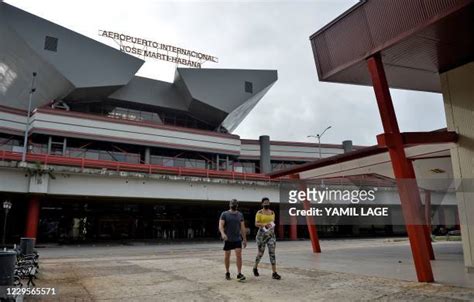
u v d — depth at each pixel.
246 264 11.52
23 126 41.75
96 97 50.56
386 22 8.52
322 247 22.78
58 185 27.58
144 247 26.72
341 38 9.85
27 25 43.41
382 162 13.38
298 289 7.13
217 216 46.97
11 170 25.91
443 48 9.14
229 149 53.81
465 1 6.84
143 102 54.97
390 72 10.98
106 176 29.28
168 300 6.22
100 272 9.90
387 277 8.61
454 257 13.91
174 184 32.31
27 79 45.75
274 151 61.31
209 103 56.38
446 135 9.88
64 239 34.34
